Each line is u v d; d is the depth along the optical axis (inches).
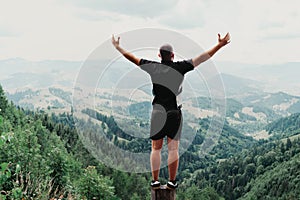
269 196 2682.1
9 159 488.1
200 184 2874.0
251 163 3203.7
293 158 2977.4
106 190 831.1
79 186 796.0
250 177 3112.7
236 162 3142.2
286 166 2842.0
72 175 904.9
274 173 2876.5
